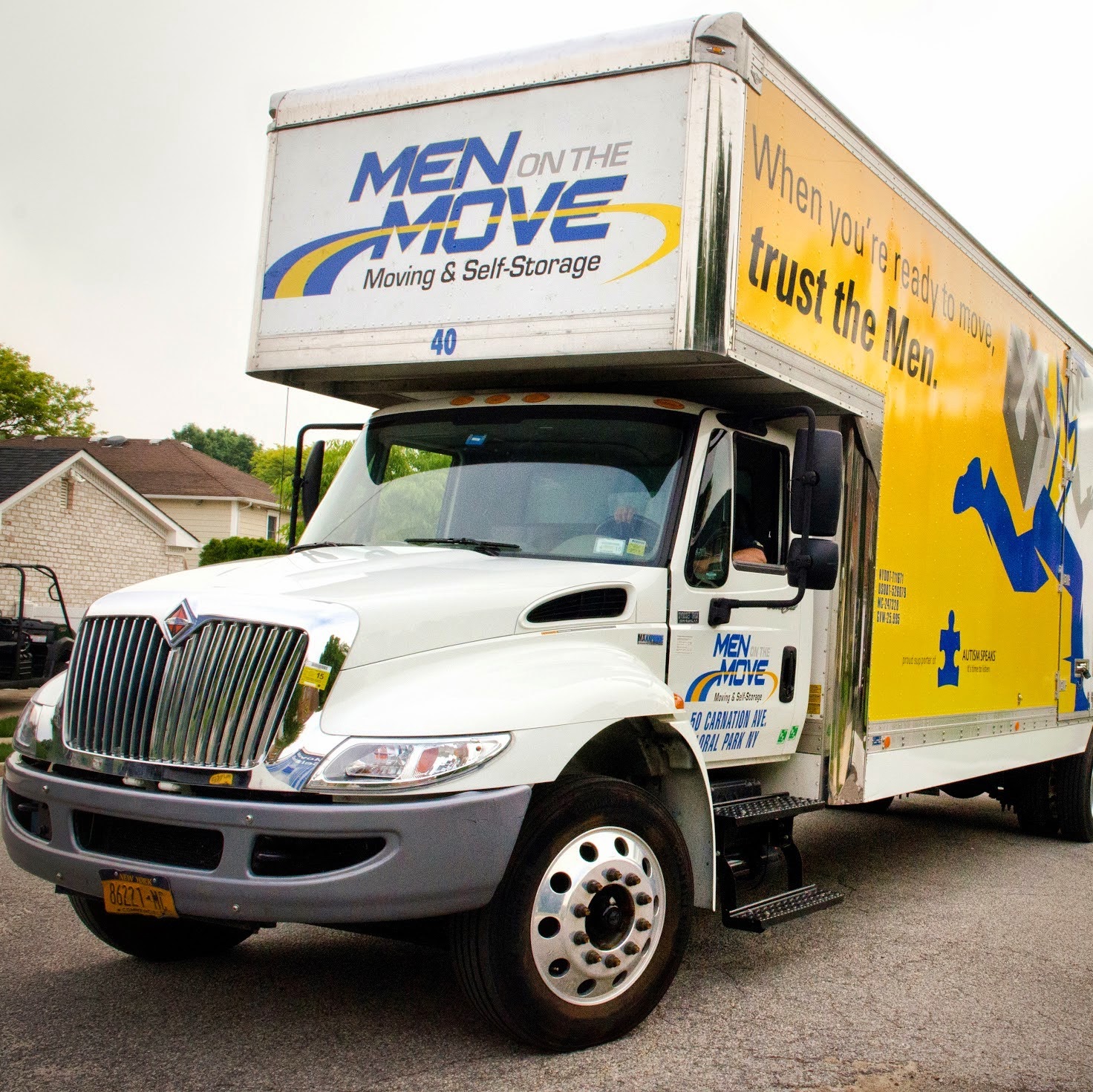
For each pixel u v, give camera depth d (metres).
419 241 5.31
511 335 4.96
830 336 5.56
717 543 5.23
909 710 6.48
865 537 5.92
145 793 3.88
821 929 6.20
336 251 5.55
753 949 5.77
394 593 4.14
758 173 4.93
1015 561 8.05
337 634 3.87
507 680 4.11
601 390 5.46
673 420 5.20
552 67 5.05
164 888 3.83
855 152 5.83
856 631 5.86
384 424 5.84
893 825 9.74
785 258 5.14
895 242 6.27
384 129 5.52
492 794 3.84
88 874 4.02
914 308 6.49
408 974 5.13
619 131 4.84
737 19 4.74
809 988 5.12
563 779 4.25
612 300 4.75
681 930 4.53
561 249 4.90
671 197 4.68
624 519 5.01
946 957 5.70
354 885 3.68
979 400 7.44
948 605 6.98
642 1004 4.38
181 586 4.34
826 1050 4.35
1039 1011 4.90
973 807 10.85
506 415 5.46
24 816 4.34
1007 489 7.91
